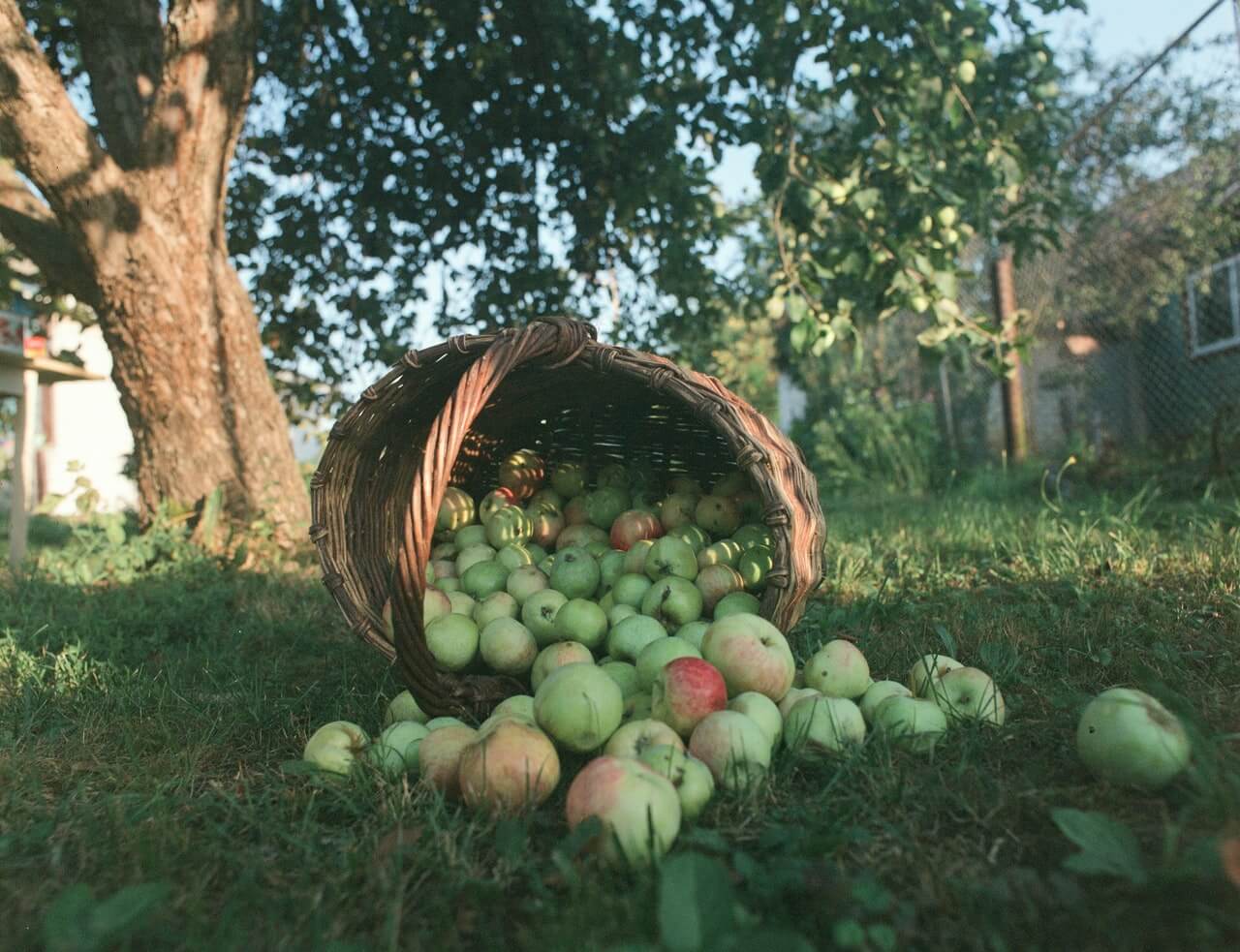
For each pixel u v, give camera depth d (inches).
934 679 86.8
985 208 240.5
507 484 136.9
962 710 81.4
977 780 68.7
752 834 63.1
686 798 64.5
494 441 140.6
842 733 75.8
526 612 100.8
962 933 50.2
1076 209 282.4
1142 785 64.6
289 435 241.4
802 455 103.0
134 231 211.2
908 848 60.1
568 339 94.0
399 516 115.0
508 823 62.1
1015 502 282.4
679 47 228.1
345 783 75.5
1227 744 70.4
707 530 119.0
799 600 90.3
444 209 311.0
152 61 233.6
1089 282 376.5
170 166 215.9
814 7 202.7
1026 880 52.5
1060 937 48.9
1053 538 178.5
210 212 226.2
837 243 231.6
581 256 318.0
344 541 100.6
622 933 49.8
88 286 223.8
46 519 430.0
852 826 63.1
